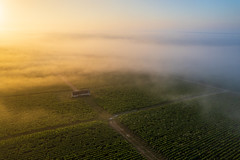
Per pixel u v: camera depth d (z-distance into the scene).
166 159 68.31
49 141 73.19
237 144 77.75
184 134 83.25
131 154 68.62
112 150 69.94
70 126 85.19
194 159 68.50
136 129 85.50
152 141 77.38
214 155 70.62
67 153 67.12
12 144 70.50
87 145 72.00
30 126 83.75
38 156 64.94
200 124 92.69
